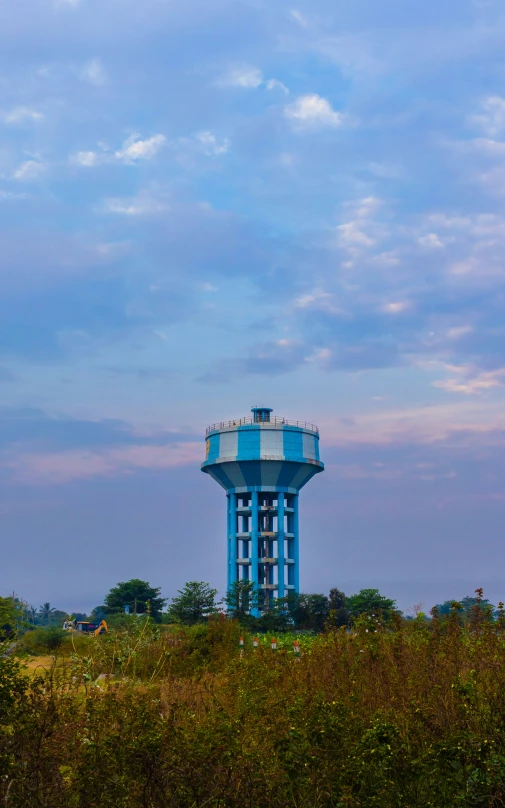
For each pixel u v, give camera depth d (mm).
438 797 10602
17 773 10195
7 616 17344
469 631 20203
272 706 13477
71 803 10258
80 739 11516
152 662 23750
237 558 95500
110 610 110312
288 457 93625
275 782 10375
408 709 13227
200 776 10234
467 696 13414
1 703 11508
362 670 17844
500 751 11516
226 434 95938
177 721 12852
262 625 79250
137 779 10359
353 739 11445
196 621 81375
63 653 22469
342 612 83375
